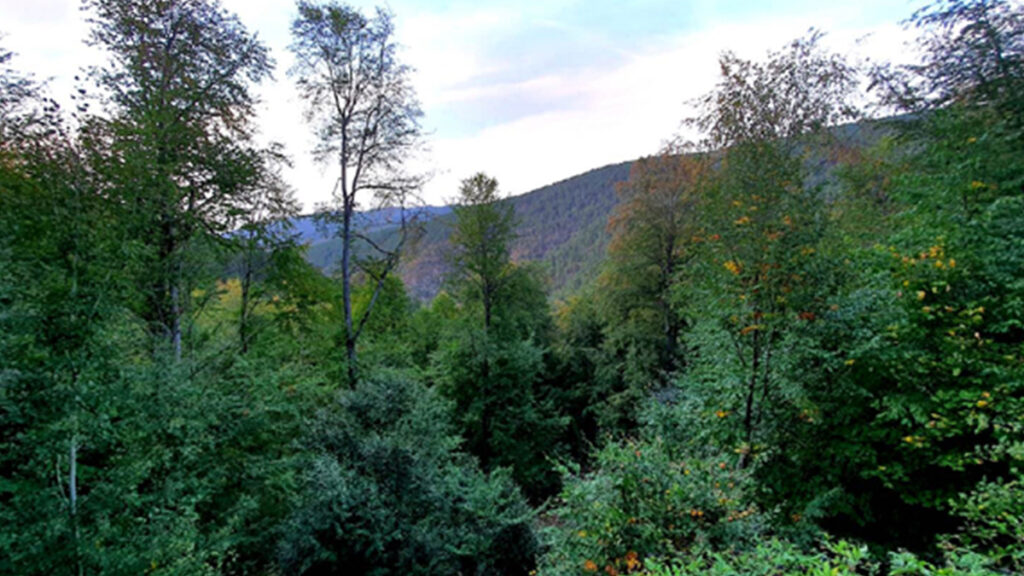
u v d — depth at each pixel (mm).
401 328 20062
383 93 12984
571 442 21828
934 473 6246
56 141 4574
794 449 6668
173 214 8219
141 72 9211
